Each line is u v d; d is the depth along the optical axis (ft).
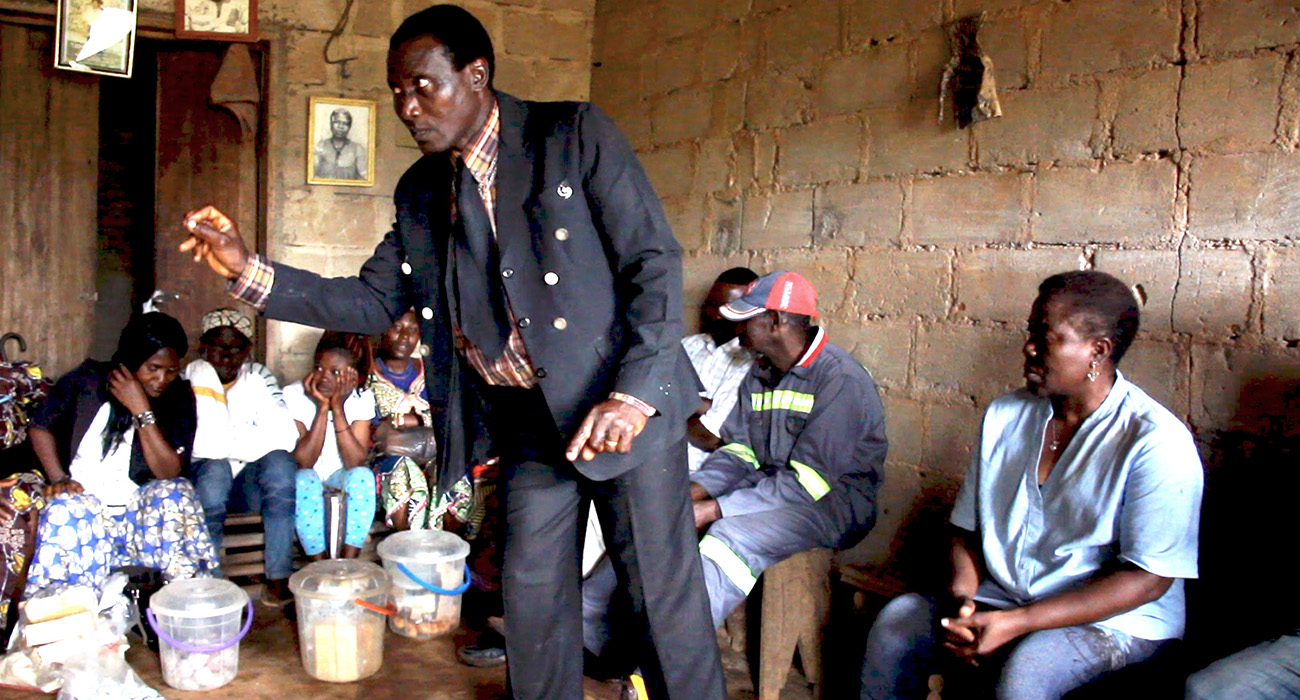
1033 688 6.11
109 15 13.26
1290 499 7.11
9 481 9.61
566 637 6.76
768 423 9.68
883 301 10.56
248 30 13.94
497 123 5.88
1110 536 6.48
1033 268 8.99
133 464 10.45
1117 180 8.30
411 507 11.69
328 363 11.74
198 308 14.37
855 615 9.69
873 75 10.69
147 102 21.09
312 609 9.10
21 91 13.41
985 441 7.40
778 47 12.05
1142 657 6.35
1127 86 8.23
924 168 10.07
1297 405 7.09
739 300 9.53
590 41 16.19
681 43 13.83
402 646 10.07
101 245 21.03
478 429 6.64
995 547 7.16
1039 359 6.71
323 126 14.51
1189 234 7.80
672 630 6.32
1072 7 8.66
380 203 15.03
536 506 6.52
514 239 5.81
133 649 9.70
